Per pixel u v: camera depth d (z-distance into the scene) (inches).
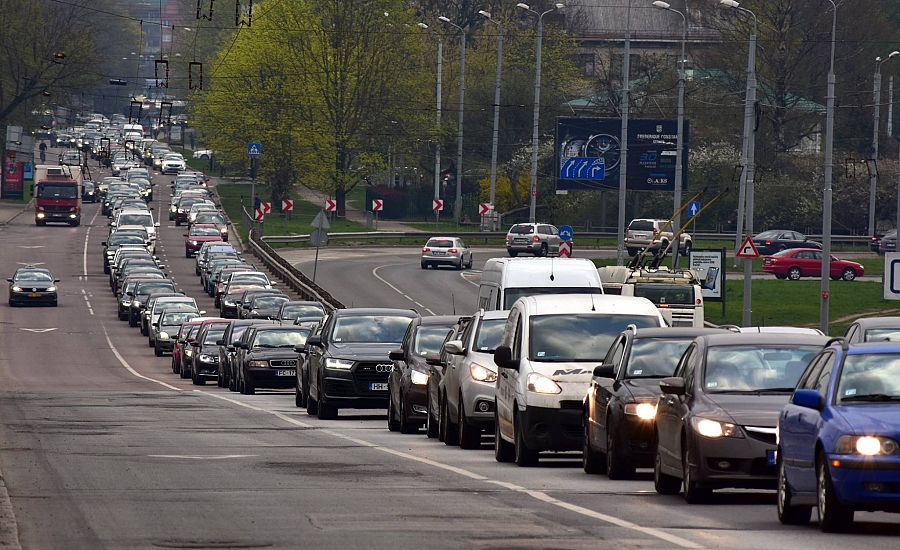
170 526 1555.1
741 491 2015.3
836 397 1587.1
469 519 1630.2
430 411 3078.2
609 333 2501.2
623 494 1958.7
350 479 2096.5
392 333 3700.8
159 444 2736.2
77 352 6904.5
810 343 1989.4
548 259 3969.0
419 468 2293.3
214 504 1770.4
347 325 3715.6
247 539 1455.5
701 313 5654.5
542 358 2449.6
